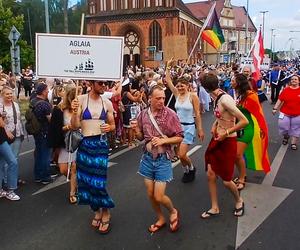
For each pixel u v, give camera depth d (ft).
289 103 30.42
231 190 16.79
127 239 15.06
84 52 15.76
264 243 14.57
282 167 24.86
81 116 15.51
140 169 15.28
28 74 75.25
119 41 15.65
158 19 184.55
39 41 15.78
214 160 16.48
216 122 16.65
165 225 16.11
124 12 190.19
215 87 16.31
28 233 15.72
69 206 18.62
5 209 18.29
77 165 15.80
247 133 20.58
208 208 18.02
